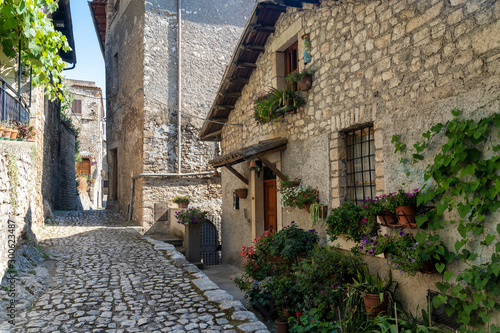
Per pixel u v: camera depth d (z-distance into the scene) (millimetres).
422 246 3570
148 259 6695
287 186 6039
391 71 4195
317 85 5633
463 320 3205
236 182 9016
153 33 11648
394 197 3801
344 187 5086
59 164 14562
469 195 3240
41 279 4988
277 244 5508
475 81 3227
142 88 11469
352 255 4777
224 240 9703
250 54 7602
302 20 6031
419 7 3830
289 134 6453
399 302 4027
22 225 5660
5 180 4602
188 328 3568
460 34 3379
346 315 4113
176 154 11812
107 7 15234
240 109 8766
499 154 3012
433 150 3611
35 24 5039
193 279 5383
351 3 4879
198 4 12375
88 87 26734
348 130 5066
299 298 4852
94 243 8039
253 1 13312
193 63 12141
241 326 3574
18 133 5621
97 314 3924
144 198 11344
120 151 13953
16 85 6688
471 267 3189
